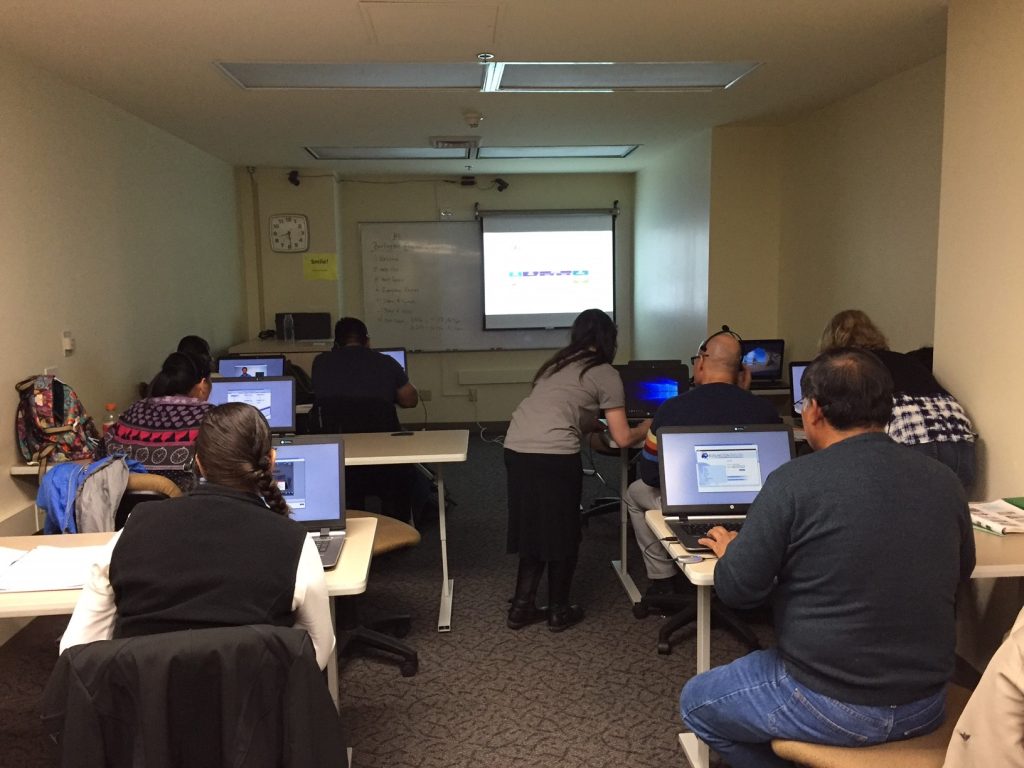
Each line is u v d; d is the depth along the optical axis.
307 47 3.08
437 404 7.18
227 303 6.02
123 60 3.18
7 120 2.98
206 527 1.40
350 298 6.99
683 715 1.74
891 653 1.39
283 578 1.41
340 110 4.21
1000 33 2.37
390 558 3.80
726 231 5.04
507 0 2.59
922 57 3.40
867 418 1.48
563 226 7.02
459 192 6.94
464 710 2.42
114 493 2.36
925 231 3.54
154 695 1.17
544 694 2.51
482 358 7.15
